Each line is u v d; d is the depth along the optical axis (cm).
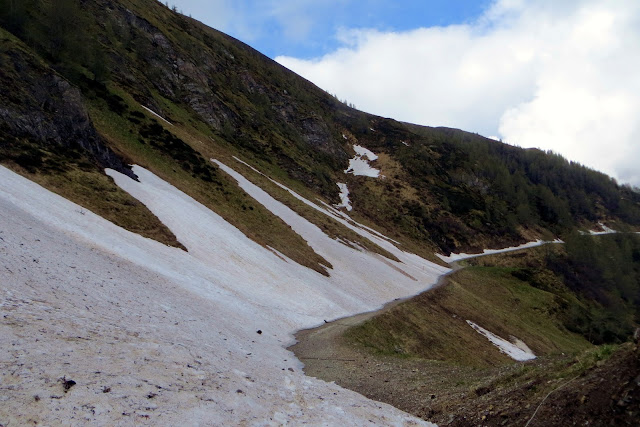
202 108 10188
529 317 7475
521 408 969
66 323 1061
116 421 652
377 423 1001
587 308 9088
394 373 1788
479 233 13250
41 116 3794
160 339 1254
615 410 782
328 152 14962
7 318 939
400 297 5253
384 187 13900
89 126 4303
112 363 879
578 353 1228
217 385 937
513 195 17275
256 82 15238
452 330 4609
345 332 2983
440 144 18675
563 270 12356
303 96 18025
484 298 7619
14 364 735
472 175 16800
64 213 2689
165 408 737
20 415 602
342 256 5756
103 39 8856
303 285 3909
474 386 1331
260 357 1736
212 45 15138
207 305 2353
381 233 10369
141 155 5172
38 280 1353
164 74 10025
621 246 16262
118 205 3422
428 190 14375
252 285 3328
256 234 4856
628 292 12525
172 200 4238
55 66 5928
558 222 17450
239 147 10112
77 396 691
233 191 5800
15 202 2323
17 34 6088
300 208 6925
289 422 848
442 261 10350
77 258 1914
